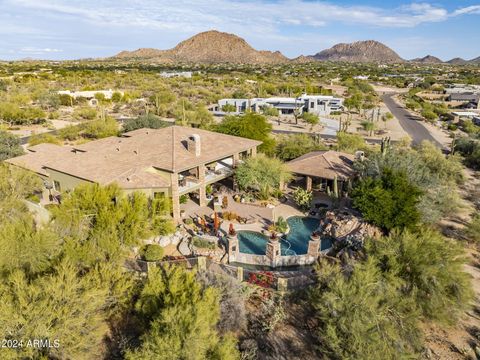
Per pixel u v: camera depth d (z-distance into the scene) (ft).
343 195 115.34
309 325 60.39
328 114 337.11
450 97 433.07
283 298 65.46
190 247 82.23
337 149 174.09
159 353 43.88
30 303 45.65
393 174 91.20
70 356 46.14
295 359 53.88
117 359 51.39
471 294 61.05
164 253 80.74
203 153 108.27
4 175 89.51
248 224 95.35
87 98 357.00
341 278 57.26
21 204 85.46
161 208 75.25
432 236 70.23
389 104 428.97
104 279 56.24
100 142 123.95
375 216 82.58
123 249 67.15
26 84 406.82
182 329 45.57
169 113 307.58
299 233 93.15
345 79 637.30
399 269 61.87
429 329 60.23
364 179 102.42
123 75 544.62
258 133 148.66
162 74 631.56
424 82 589.73
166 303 51.85
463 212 110.83
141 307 54.03
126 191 90.43
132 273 65.16
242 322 59.16
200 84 496.23
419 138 247.50
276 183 114.52
